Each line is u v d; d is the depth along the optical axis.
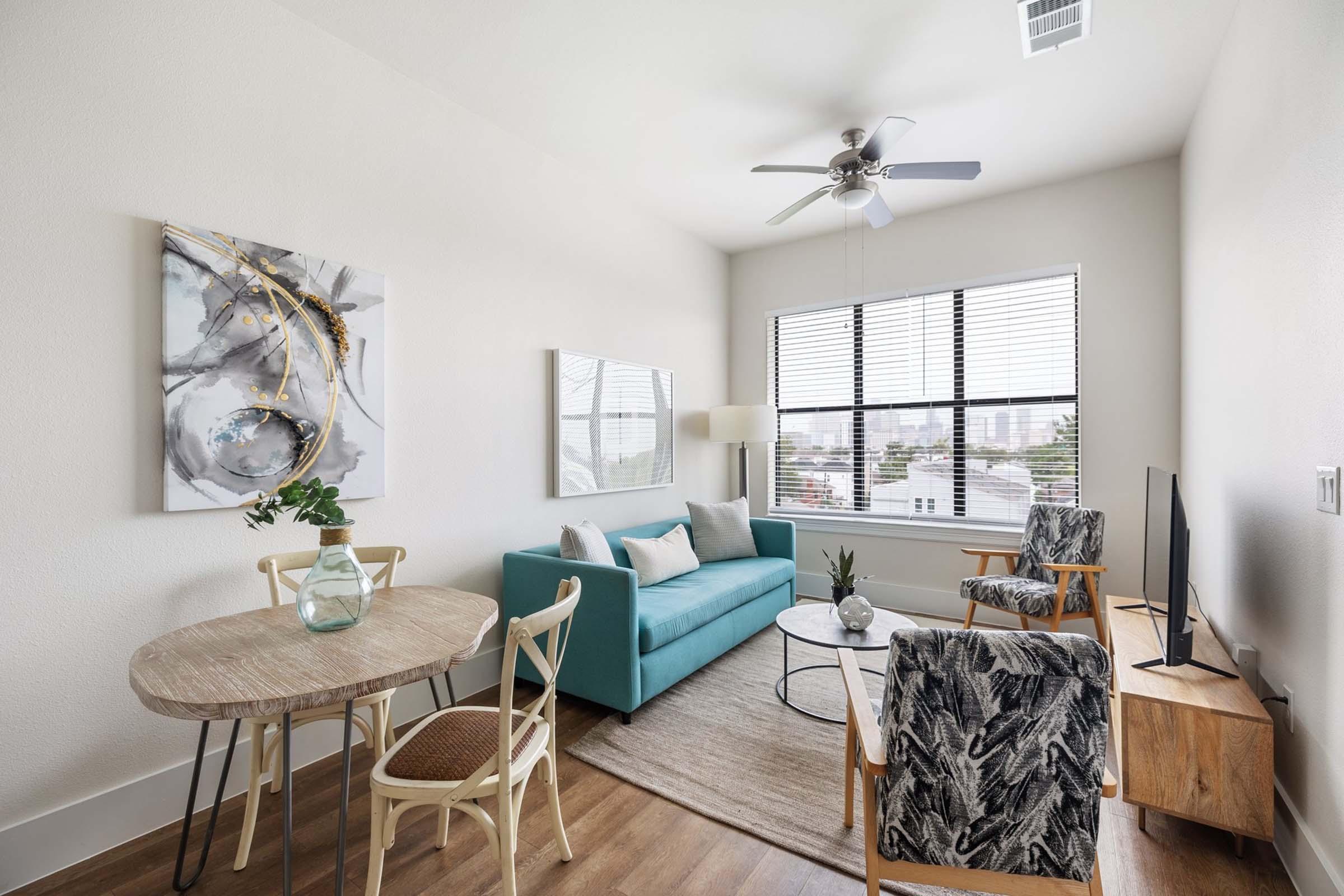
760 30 2.24
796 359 4.75
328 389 2.24
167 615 1.87
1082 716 1.15
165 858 1.71
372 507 2.43
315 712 1.78
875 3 2.09
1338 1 1.35
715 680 2.96
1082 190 3.54
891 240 4.23
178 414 1.86
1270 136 1.80
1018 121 2.89
